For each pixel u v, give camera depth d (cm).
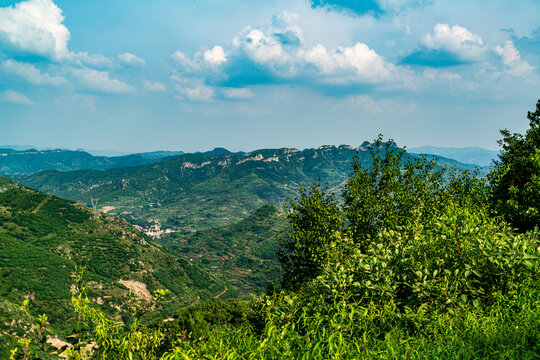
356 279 572
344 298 491
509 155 1689
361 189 1222
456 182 1218
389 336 402
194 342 442
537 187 1122
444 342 398
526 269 521
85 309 364
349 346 387
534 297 479
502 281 513
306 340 404
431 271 550
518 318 420
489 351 372
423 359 358
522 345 367
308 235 1190
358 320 446
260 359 382
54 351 343
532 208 1070
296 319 506
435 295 492
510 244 544
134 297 401
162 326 458
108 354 368
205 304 5709
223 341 439
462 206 1029
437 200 1117
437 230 632
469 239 587
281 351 396
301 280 1204
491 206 1198
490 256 508
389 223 1091
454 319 439
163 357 403
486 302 508
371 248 632
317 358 366
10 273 12975
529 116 2066
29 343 328
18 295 11956
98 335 367
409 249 612
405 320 456
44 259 14425
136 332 388
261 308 557
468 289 509
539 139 1596
